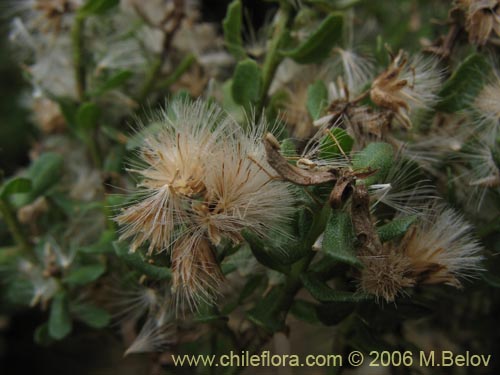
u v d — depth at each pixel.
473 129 0.08
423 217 0.07
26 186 0.09
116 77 0.10
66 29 0.11
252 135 0.07
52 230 0.11
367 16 0.12
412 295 0.08
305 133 0.09
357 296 0.07
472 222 0.08
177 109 0.07
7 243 0.12
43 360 0.17
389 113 0.07
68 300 0.10
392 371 0.10
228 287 0.09
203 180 0.06
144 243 0.07
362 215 0.06
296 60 0.09
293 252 0.07
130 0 0.11
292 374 0.11
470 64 0.08
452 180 0.08
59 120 0.11
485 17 0.08
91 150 0.11
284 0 0.09
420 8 0.12
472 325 0.11
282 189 0.07
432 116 0.08
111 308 0.10
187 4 0.11
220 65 0.11
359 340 0.08
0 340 0.17
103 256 0.10
